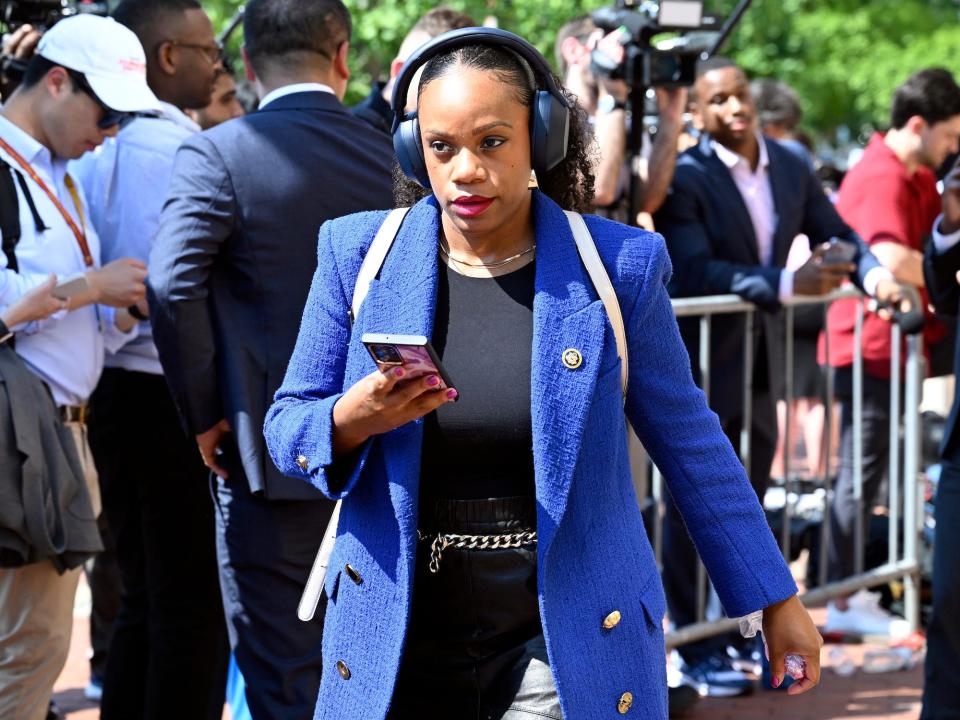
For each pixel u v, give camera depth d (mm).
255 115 4535
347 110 4699
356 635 2957
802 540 7469
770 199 6594
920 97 7434
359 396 2754
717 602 6500
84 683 6629
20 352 4586
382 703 2891
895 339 7211
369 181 4590
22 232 4582
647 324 2992
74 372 4707
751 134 6551
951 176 4859
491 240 3008
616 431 2936
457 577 2973
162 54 5387
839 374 7457
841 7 26234
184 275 4348
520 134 2883
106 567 6199
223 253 4457
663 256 3018
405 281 2973
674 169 6480
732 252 6477
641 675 2961
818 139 28984
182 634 5020
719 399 6309
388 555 2914
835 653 6883
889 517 7496
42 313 4410
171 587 5043
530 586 2965
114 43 4668
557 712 2889
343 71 4805
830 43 25859
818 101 26109
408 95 3090
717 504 3043
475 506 2967
